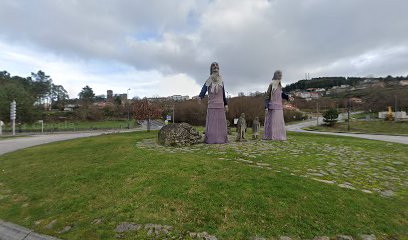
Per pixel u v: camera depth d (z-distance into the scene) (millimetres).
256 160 9438
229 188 6551
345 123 61906
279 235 4926
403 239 5074
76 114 89938
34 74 101938
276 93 15258
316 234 4996
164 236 4949
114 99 122812
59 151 13445
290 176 7469
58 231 5496
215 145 12664
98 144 14508
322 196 6312
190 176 7363
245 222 5262
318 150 11930
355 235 5047
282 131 15406
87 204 6379
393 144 15922
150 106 46969
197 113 64188
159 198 6168
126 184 7113
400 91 84562
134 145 12719
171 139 12641
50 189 7656
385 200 6527
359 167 9289
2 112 50406
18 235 5594
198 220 5352
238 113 55688
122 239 4961
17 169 10562
